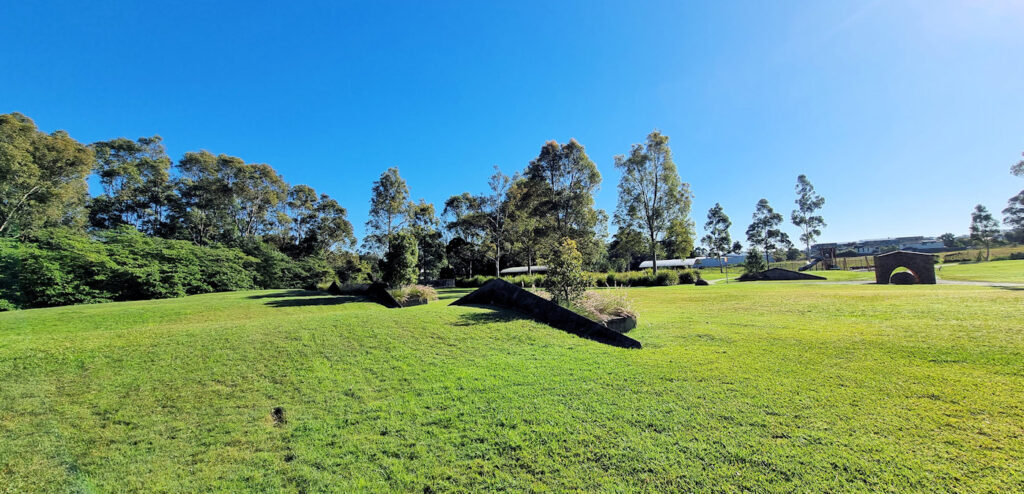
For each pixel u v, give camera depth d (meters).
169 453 3.16
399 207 42.53
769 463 2.62
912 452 2.68
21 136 21.05
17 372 4.76
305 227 45.91
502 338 6.47
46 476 2.86
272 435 3.42
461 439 3.20
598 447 2.95
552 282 8.58
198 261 24.45
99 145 36.19
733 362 5.00
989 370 4.29
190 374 4.82
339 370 5.00
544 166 38.88
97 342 5.91
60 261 16.80
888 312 8.69
